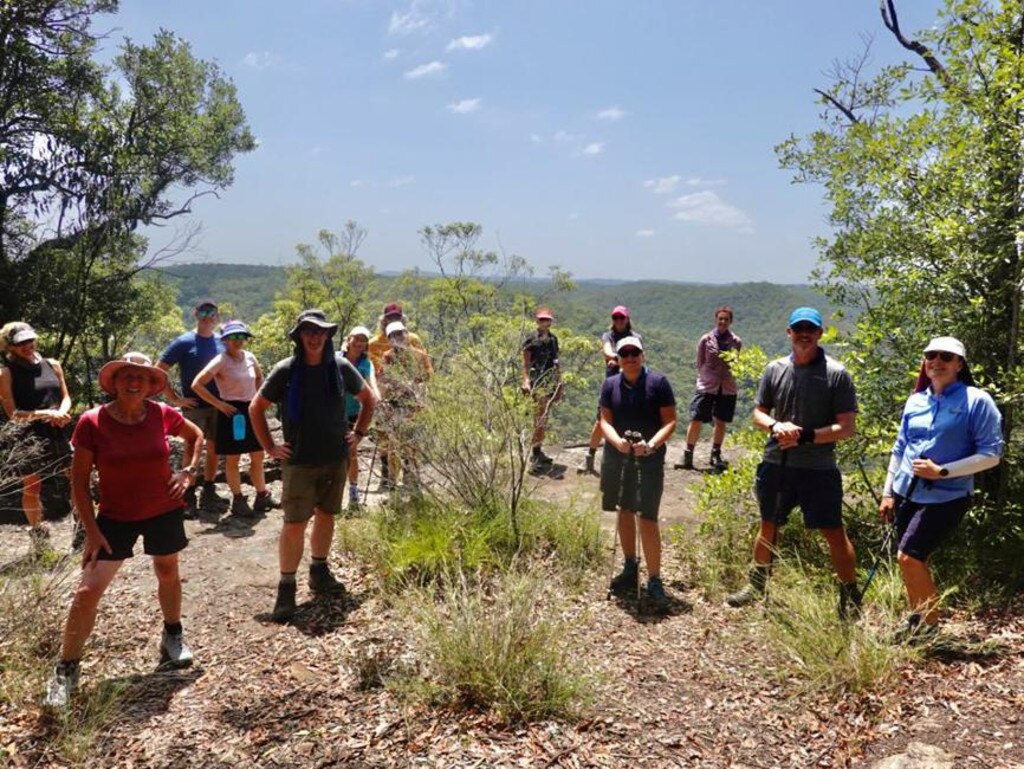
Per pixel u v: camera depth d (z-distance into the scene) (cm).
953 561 510
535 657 365
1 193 1465
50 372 574
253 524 661
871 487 561
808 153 640
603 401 510
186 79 1886
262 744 319
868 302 608
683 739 326
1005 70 499
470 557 518
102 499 371
